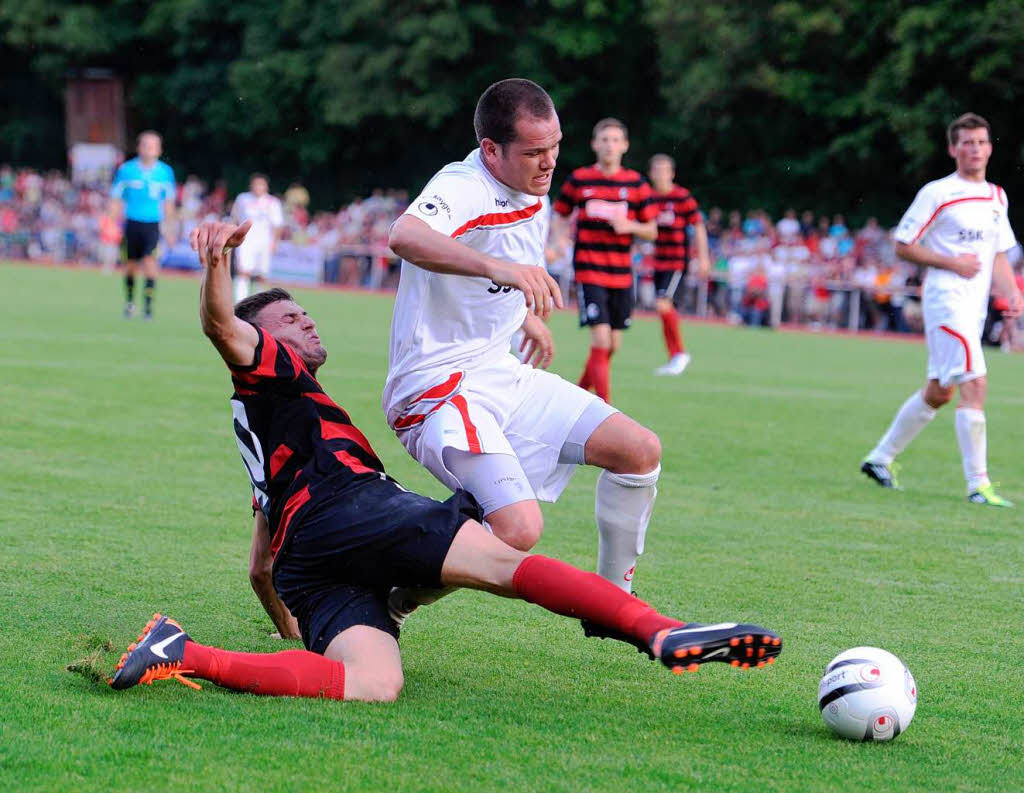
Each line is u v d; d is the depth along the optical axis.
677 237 54.22
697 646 12.65
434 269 14.77
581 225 42.03
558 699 14.34
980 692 15.29
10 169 173.50
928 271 29.56
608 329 41.91
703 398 45.34
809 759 12.56
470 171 15.73
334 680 13.73
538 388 16.62
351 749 12.10
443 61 141.12
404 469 29.97
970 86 106.75
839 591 20.12
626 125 142.25
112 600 17.78
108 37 166.25
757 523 25.38
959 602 19.75
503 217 15.80
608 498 16.50
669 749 12.66
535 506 15.41
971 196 29.19
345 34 147.12
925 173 113.56
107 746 11.90
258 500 15.20
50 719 12.55
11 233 137.38
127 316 67.31
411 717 13.26
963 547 23.83
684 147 132.62
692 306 101.94
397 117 147.88
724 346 72.44
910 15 104.50
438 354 16.16
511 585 13.79
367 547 14.11
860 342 81.12
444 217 15.17
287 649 16.03
